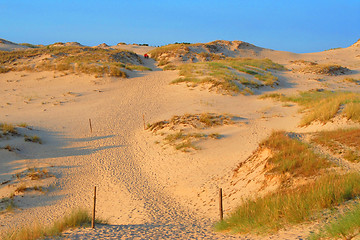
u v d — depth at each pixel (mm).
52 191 16406
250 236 7539
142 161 19984
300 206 7848
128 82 38750
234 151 18641
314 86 38562
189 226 10406
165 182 16750
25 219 13234
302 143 14297
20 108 30922
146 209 13516
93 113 29594
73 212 11258
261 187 12344
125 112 29578
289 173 11984
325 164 11891
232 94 32594
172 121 24875
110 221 12422
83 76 40250
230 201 12602
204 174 16422
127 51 58219
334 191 8211
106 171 18750
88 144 23172
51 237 8773
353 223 5918
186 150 20016
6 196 15602
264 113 26531
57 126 26359
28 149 21234
